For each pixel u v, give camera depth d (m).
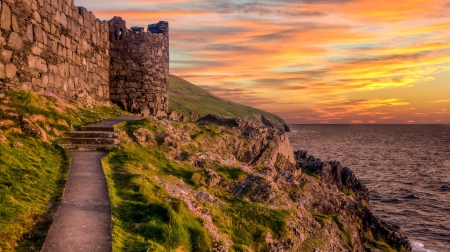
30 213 13.95
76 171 19.88
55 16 32.69
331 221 31.11
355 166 135.25
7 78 24.94
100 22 45.81
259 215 23.44
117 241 13.11
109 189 17.62
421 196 85.69
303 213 28.02
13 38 25.58
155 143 30.33
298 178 39.41
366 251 40.50
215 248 16.91
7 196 14.20
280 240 22.27
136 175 20.86
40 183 16.80
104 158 23.22
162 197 18.98
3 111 22.53
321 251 24.28
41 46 29.81
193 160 29.92
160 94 52.53
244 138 43.78
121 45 49.88
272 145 45.84
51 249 11.84
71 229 13.34
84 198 16.23
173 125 38.44
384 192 89.62
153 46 51.56
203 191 24.72
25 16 27.19
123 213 16.02
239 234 20.81
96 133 26.73
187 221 17.31
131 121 33.97
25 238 12.44
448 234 60.16
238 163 34.94
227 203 24.59
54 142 23.70
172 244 14.98
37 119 24.34
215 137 39.53
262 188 28.31
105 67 47.78
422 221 67.12
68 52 35.84
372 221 45.50
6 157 17.70
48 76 31.23
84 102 38.34
